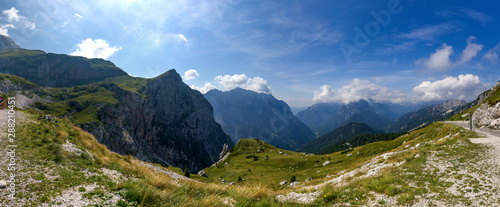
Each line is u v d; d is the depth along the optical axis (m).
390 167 22.33
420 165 19.84
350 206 14.07
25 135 18.20
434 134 46.75
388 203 13.57
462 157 20.36
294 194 17.44
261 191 17.59
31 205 9.39
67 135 21.75
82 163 16.69
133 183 14.49
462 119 74.81
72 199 10.73
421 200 13.32
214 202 13.55
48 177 12.68
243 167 97.38
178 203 12.40
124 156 24.75
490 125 43.16
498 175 14.82
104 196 11.91
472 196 12.77
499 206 11.20
